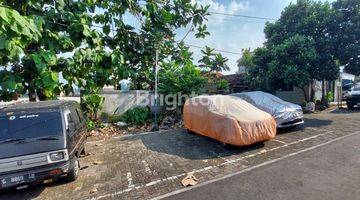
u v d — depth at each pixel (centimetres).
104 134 1073
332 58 1380
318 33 1452
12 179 475
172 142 869
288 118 911
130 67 1262
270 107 923
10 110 555
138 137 984
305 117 1285
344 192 441
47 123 540
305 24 1466
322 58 1374
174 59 1462
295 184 484
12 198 510
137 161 688
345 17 1350
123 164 670
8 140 505
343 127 970
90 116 1184
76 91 1114
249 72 1684
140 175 586
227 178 536
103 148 847
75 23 893
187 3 1284
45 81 793
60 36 856
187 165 632
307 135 866
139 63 1349
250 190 472
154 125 1134
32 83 832
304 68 1371
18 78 802
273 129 762
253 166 596
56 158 499
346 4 1340
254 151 714
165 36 1325
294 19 1563
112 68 1093
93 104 1172
